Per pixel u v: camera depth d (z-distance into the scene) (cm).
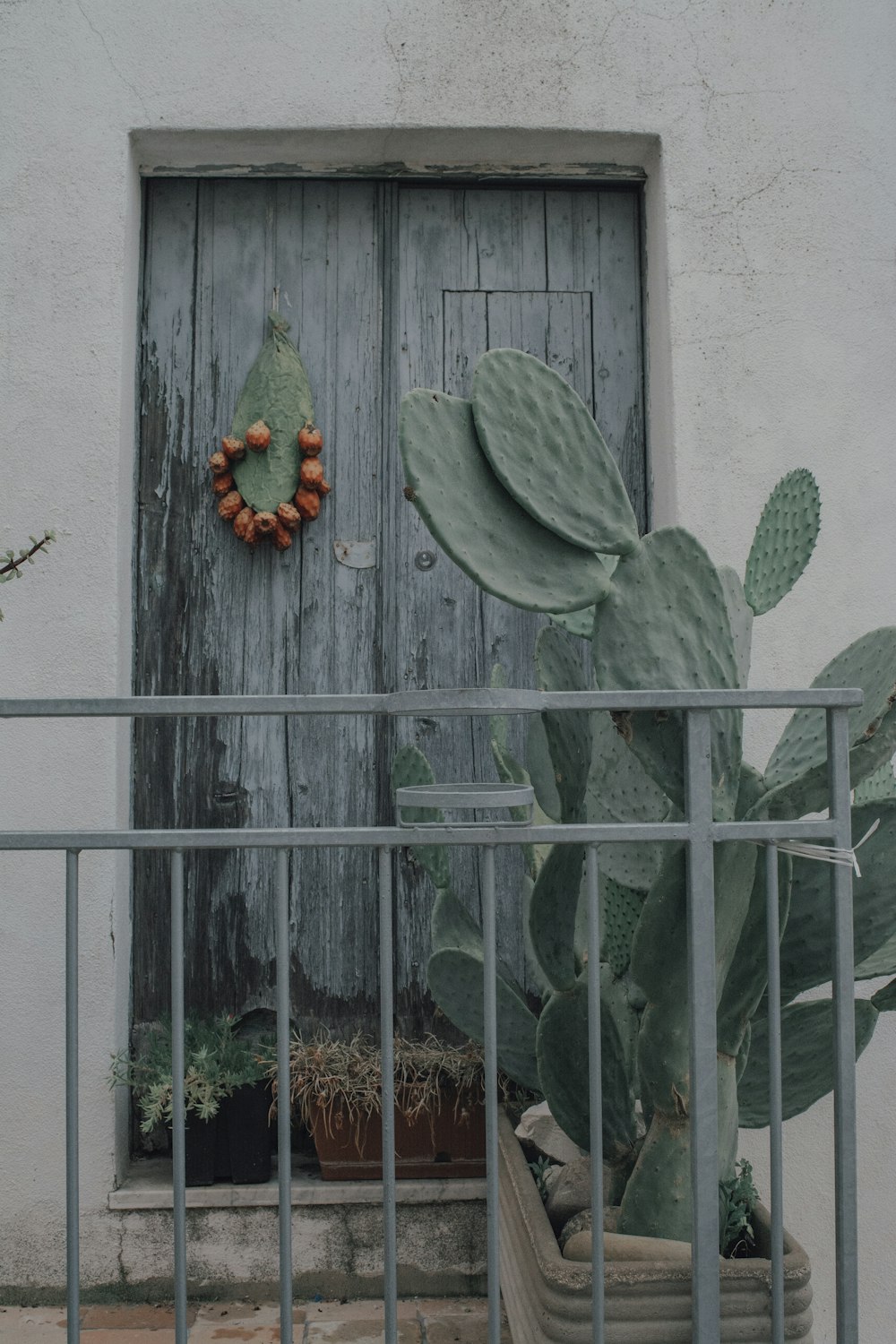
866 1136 277
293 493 300
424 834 153
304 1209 266
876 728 167
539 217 313
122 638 285
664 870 170
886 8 301
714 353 292
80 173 287
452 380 308
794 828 156
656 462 303
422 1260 266
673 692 153
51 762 274
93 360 284
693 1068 156
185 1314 151
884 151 299
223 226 307
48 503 280
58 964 270
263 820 297
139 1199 263
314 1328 249
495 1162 152
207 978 293
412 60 292
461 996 224
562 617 219
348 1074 270
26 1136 265
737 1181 190
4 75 287
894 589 290
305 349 306
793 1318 164
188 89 289
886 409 294
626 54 296
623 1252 170
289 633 300
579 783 185
